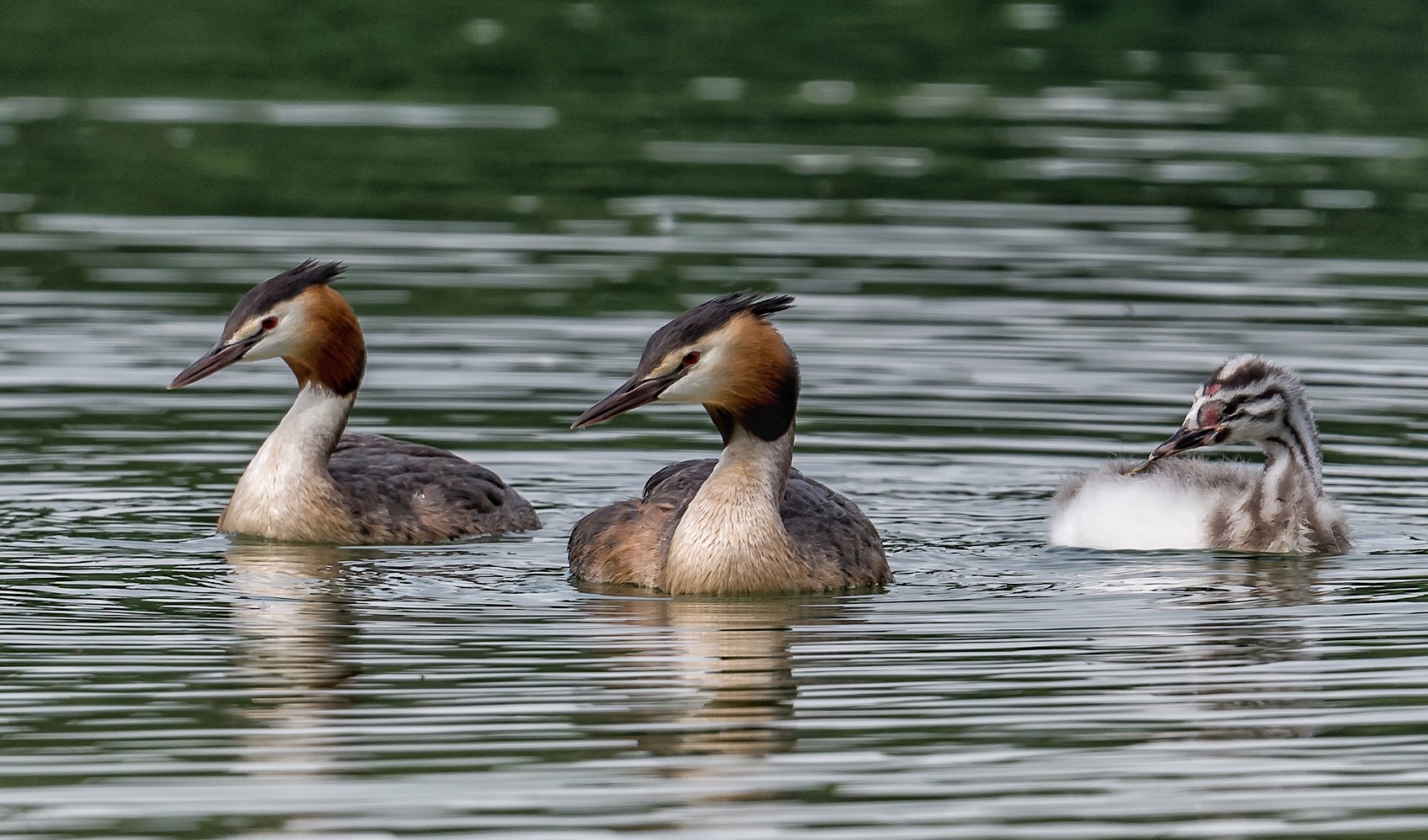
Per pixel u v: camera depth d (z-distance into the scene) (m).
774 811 9.13
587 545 13.77
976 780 9.51
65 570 13.47
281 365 19.70
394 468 15.41
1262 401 14.62
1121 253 23.59
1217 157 28.75
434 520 15.00
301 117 30.48
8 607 12.42
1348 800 9.30
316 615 12.42
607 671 11.17
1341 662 11.41
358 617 12.41
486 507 15.33
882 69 34.44
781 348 13.23
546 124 30.39
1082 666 11.32
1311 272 22.77
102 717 10.29
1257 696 10.77
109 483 15.80
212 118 30.20
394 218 24.92
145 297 21.06
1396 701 10.68
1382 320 20.69
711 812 9.09
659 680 11.00
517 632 12.08
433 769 9.59
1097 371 18.92
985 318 20.67
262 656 11.41
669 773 9.56
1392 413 17.69
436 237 23.94
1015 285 22.03
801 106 31.95
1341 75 34.16
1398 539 14.68
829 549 13.38
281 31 36.16
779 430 13.30
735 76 33.97
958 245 23.84
